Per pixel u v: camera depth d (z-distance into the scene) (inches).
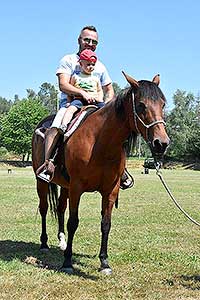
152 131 236.8
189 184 1317.7
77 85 296.5
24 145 3383.4
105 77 307.3
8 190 957.2
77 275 280.5
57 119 296.8
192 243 402.0
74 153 274.1
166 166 3351.4
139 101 242.4
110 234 438.0
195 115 3769.7
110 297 240.7
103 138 263.4
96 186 276.8
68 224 284.2
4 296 238.4
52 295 242.1
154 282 270.2
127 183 306.8
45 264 308.5
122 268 301.4
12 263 306.2
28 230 451.5
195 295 248.7
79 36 307.4
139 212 621.6
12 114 3435.0
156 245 387.2
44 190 353.4
